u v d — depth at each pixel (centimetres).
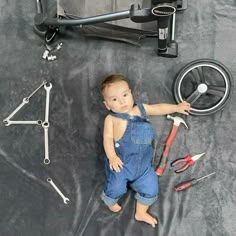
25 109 156
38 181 153
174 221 149
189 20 158
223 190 151
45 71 158
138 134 141
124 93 137
